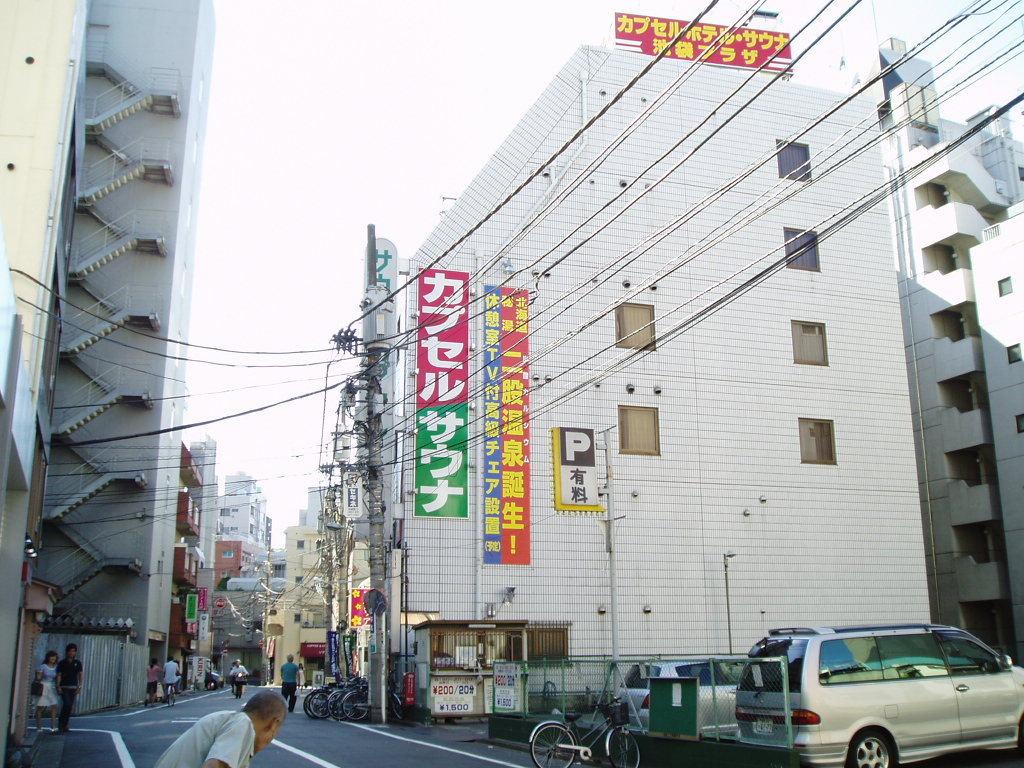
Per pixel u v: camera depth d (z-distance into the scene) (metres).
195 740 4.61
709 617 25.70
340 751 15.64
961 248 37.47
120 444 40.66
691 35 29.22
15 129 16.98
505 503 24.66
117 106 42.62
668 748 13.04
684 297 27.50
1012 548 32.81
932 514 36.25
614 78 28.17
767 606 26.36
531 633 24.05
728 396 27.34
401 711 22.52
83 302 41.09
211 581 69.75
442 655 21.78
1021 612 32.34
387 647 23.80
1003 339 33.88
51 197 16.83
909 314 38.09
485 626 22.12
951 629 13.16
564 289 26.28
